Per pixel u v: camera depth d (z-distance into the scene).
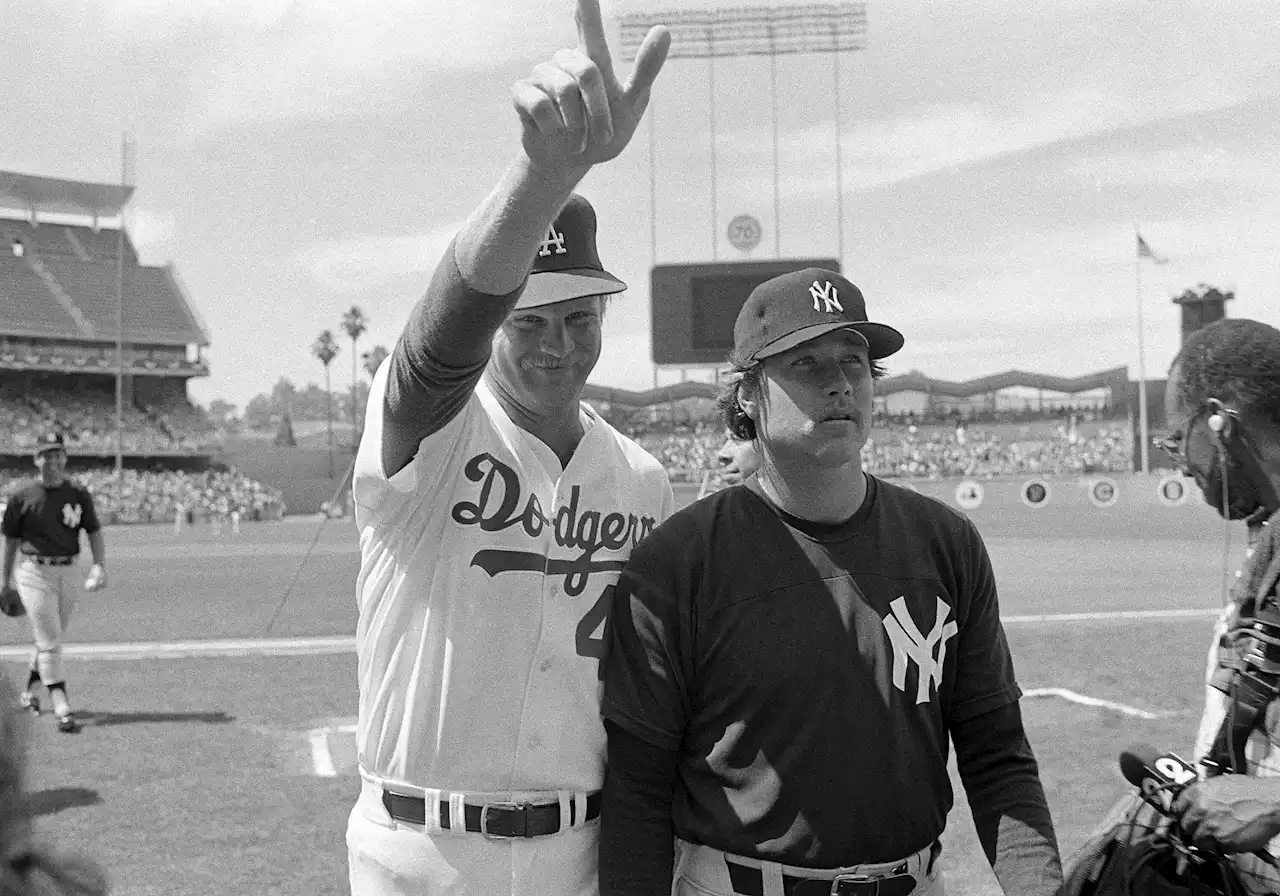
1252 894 1.87
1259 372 2.00
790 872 2.09
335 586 17.88
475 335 1.86
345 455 64.62
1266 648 1.90
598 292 2.23
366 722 2.32
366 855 2.30
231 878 4.38
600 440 2.46
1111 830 2.05
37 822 0.96
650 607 2.21
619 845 2.18
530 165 1.67
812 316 2.14
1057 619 12.33
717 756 2.15
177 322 62.69
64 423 55.59
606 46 1.62
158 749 6.62
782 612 2.15
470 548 2.22
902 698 2.14
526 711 2.22
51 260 63.56
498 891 2.20
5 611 7.45
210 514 51.31
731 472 4.89
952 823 5.07
